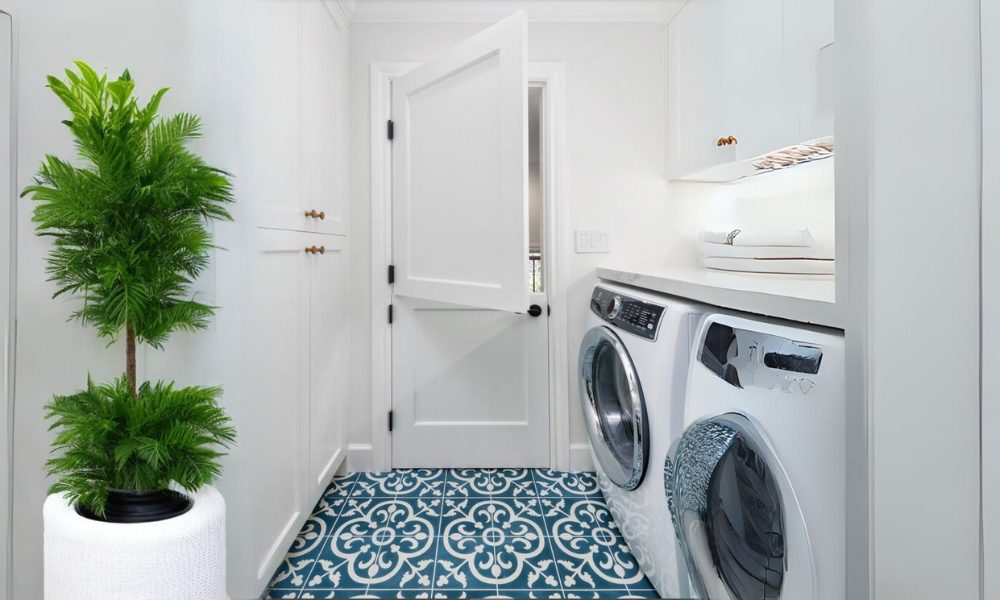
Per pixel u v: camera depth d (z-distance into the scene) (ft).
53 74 4.06
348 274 7.84
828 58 4.41
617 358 5.44
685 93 7.20
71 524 2.96
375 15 7.80
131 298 3.09
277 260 5.20
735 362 3.26
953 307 2.10
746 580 3.20
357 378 7.98
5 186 3.76
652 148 7.92
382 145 7.87
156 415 3.16
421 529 6.34
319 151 6.52
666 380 4.32
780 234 5.42
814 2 4.55
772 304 3.18
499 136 5.98
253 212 4.56
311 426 6.22
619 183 7.93
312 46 6.25
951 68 2.09
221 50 4.30
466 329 8.03
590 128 7.92
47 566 3.09
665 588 4.50
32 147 4.00
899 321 2.23
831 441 2.50
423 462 8.07
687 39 7.13
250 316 4.49
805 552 2.60
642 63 7.91
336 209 7.29
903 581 2.24
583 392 6.52
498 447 8.07
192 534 3.06
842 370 2.48
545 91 8.00
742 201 7.75
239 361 4.36
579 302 7.95
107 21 4.17
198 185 3.30
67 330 4.10
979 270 2.04
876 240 2.27
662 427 4.37
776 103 5.14
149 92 4.23
